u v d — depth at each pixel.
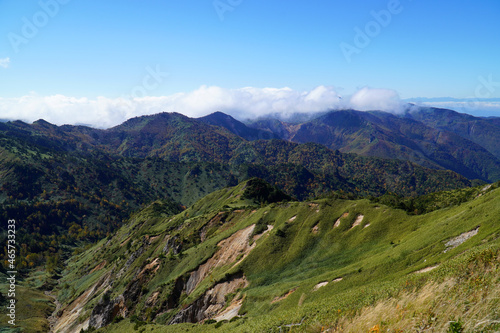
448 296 24.19
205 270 104.62
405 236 72.44
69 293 183.38
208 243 118.56
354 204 98.31
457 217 61.75
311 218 99.19
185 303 89.75
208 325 63.47
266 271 84.56
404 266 54.34
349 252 79.12
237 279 86.19
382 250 71.19
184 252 124.56
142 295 111.75
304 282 67.44
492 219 49.75
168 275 114.56
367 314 29.41
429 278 30.66
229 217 142.75
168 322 87.25
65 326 138.50
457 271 27.56
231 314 70.88
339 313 33.25
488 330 18.36
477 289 22.77
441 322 21.36
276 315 48.53
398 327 23.55
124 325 85.25
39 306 166.75
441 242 54.75
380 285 42.44
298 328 35.16
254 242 104.19
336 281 60.91
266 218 114.12
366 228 85.19
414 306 25.84
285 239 94.19
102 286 162.12
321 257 82.12
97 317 121.38
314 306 42.56
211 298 84.94
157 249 153.12
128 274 143.38
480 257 26.78
